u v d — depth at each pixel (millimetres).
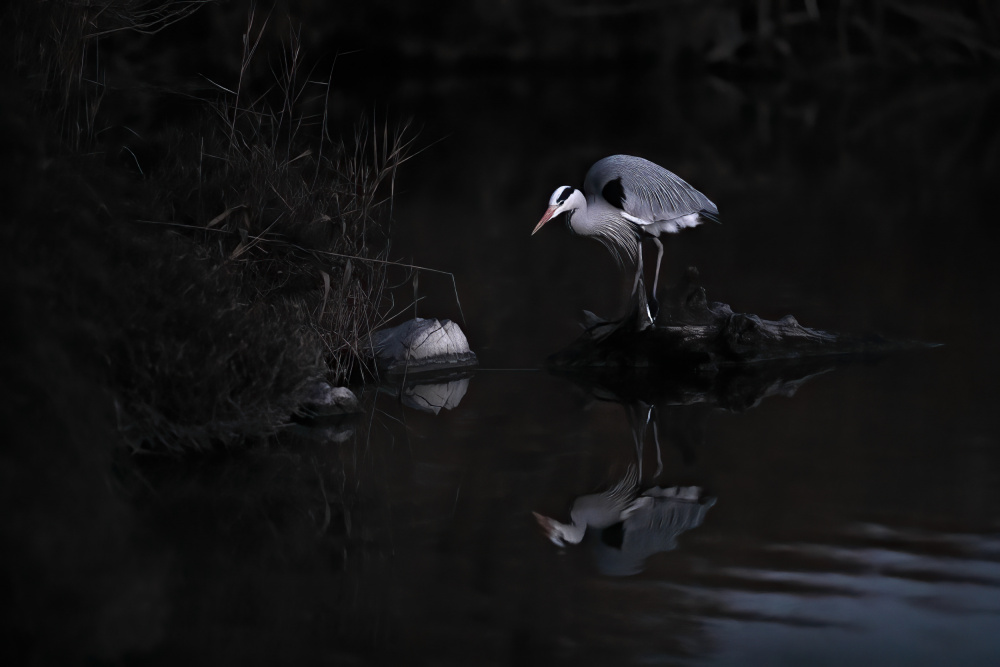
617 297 15125
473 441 10117
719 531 7957
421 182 24922
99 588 6797
